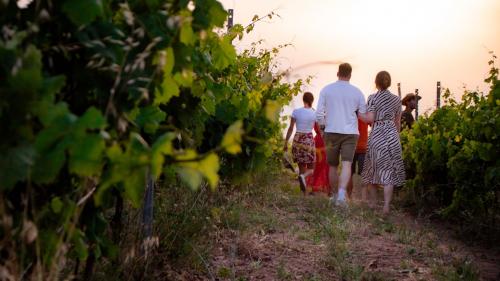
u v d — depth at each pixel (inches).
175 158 63.4
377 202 346.0
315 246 209.3
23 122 58.2
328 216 268.5
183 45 88.4
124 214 144.5
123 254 126.5
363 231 241.9
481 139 259.9
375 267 188.4
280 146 305.3
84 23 66.7
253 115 167.9
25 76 56.9
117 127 77.2
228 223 213.9
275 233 227.6
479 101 291.3
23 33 61.5
